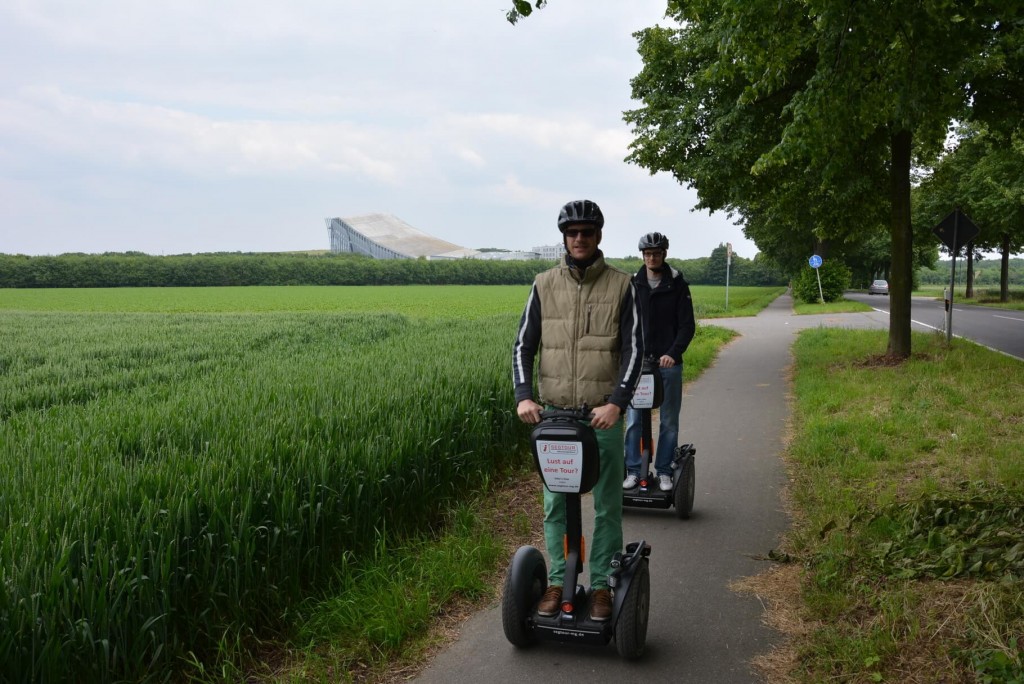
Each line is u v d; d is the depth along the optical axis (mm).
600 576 3666
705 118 13750
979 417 7961
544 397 3633
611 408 3328
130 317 32281
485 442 6730
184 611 3518
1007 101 11086
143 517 3691
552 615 3500
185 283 110062
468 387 7207
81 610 3102
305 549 4266
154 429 5777
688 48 13648
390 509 5109
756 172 8141
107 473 4375
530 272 132750
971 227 15164
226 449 4844
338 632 3812
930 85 7145
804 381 11758
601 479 3648
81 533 3398
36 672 2895
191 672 3451
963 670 3053
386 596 4039
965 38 7039
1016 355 15242
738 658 3500
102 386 11555
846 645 3377
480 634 3848
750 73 7656
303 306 53594
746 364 15109
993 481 5422
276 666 3605
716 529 5391
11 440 5465
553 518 3617
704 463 7336
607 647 3684
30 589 2994
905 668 3154
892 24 6488
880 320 27109
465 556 4656
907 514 4734
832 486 6000
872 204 14531
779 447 7852
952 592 3689
